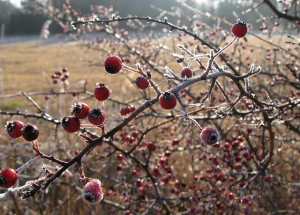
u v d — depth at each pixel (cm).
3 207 360
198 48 372
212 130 143
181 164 468
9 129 136
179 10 459
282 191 421
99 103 623
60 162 135
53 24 2048
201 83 415
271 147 240
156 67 365
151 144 289
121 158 303
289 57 410
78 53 1352
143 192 305
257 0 415
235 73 249
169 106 135
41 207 395
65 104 543
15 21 3531
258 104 195
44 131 489
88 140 141
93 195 129
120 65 153
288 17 347
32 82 1328
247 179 263
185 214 307
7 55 2334
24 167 130
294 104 218
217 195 267
